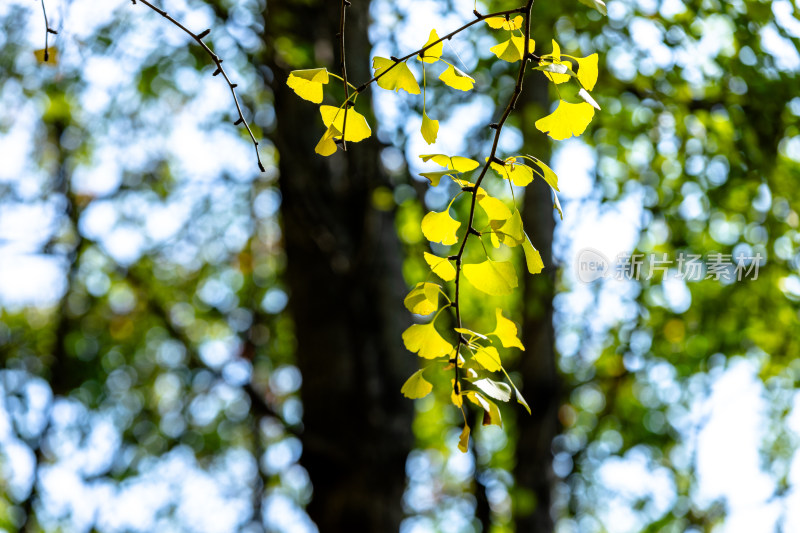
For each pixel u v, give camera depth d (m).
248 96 5.15
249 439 8.89
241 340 8.01
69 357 8.77
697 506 8.61
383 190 4.46
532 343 5.53
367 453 4.34
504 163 1.56
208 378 8.34
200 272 8.45
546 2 4.86
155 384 8.84
